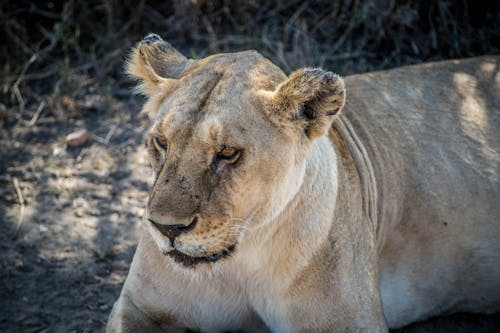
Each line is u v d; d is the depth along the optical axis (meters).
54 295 8.35
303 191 6.35
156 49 6.88
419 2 12.41
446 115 8.47
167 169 5.63
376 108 8.26
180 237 5.67
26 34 12.77
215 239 5.76
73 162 10.63
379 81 8.58
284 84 5.80
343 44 12.50
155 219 5.55
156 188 5.62
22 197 9.90
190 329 7.09
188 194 5.56
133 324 6.86
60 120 11.45
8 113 11.49
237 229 5.87
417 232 7.92
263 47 12.34
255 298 6.72
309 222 6.44
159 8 13.04
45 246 9.09
